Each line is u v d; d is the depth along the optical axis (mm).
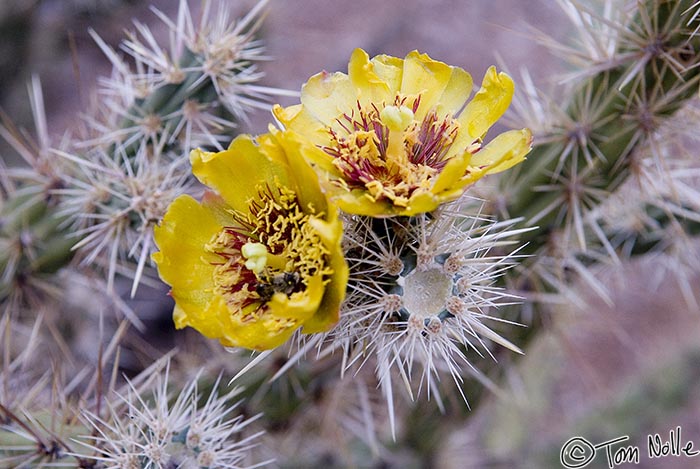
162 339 459
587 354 562
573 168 292
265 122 507
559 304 332
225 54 291
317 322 217
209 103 296
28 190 316
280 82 530
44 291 330
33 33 476
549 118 300
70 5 472
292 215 224
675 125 294
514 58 604
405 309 225
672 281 582
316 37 587
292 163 216
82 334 379
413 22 616
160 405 252
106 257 313
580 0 350
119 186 291
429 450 346
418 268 227
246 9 391
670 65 273
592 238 329
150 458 245
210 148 317
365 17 612
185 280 226
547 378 437
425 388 330
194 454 249
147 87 299
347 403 322
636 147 291
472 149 224
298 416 310
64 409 272
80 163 294
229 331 211
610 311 573
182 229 227
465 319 229
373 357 312
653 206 331
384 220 225
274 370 294
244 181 226
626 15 281
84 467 256
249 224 228
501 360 322
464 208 284
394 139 222
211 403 272
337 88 231
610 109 286
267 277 225
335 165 221
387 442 344
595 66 284
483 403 350
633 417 415
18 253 314
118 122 321
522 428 414
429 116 231
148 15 571
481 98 229
